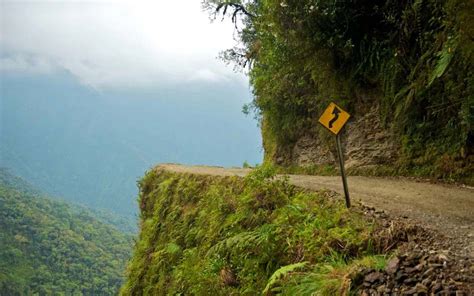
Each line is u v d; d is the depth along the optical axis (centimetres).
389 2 1167
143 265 1298
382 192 864
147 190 1792
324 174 1524
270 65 1723
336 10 1256
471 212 639
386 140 1252
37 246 12675
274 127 2031
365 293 376
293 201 715
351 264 434
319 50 1402
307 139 1788
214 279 682
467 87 892
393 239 486
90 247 13675
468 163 930
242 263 645
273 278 446
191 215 1102
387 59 1216
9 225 13112
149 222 1475
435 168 1022
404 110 1141
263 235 590
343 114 671
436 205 702
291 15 1376
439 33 964
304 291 416
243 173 1251
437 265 393
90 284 11231
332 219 599
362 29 1282
